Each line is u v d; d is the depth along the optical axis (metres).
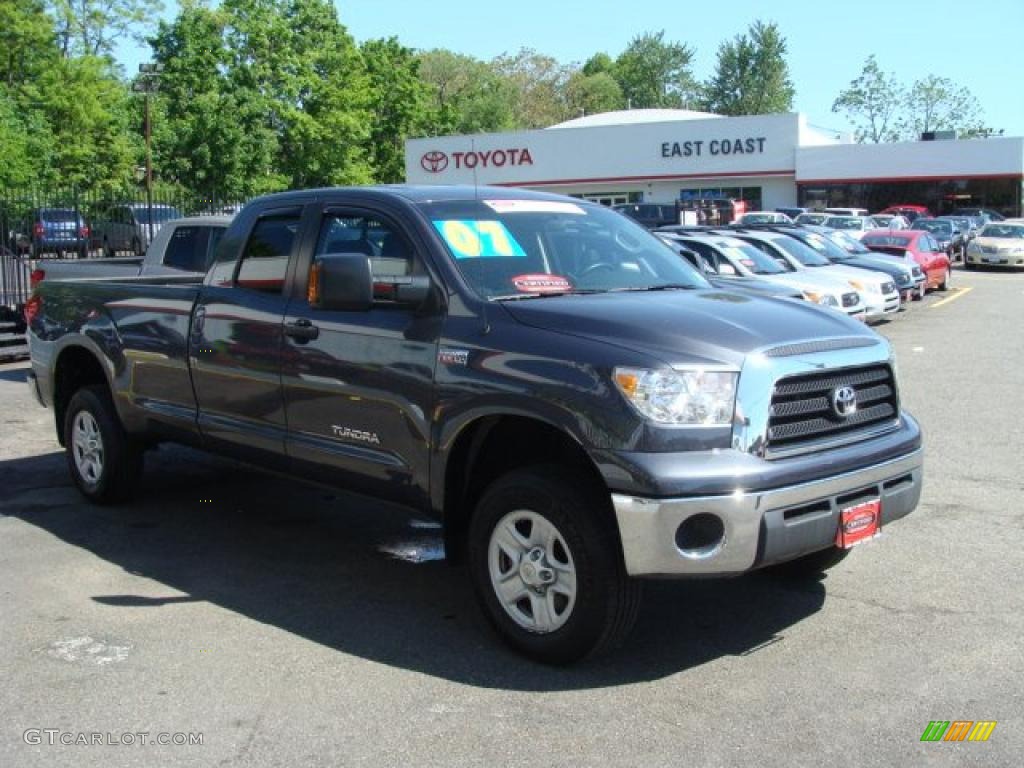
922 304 22.66
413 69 59.31
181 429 6.23
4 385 12.29
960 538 6.19
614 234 5.70
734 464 4.01
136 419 6.58
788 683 4.25
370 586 5.51
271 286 5.65
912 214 45.72
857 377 4.54
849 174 50.34
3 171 35.34
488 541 4.56
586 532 4.16
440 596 5.36
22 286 15.00
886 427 4.65
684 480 3.93
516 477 4.42
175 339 6.16
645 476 3.94
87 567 5.82
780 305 4.90
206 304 5.96
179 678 4.36
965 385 11.86
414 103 58.97
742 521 3.98
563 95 109.50
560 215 5.59
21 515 6.89
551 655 4.36
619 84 123.81
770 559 4.10
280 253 5.65
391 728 3.91
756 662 4.47
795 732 3.84
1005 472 7.82
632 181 53.19
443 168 55.03
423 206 5.13
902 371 13.01
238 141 40.91
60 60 45.59
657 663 4.47
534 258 5.12
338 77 46.41
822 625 4.88
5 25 46.62
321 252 5.43
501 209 5.36
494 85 96.62
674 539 3.96
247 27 42.06
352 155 47.38
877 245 25.08
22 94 44.66
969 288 27.25
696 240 16.03
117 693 4.23
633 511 3.97
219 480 7.85
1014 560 5.78
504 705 4.08
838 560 5.26
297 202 5.68
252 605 5.23
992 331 17.41
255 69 42.25
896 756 3.66
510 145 54.16
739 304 4.79
